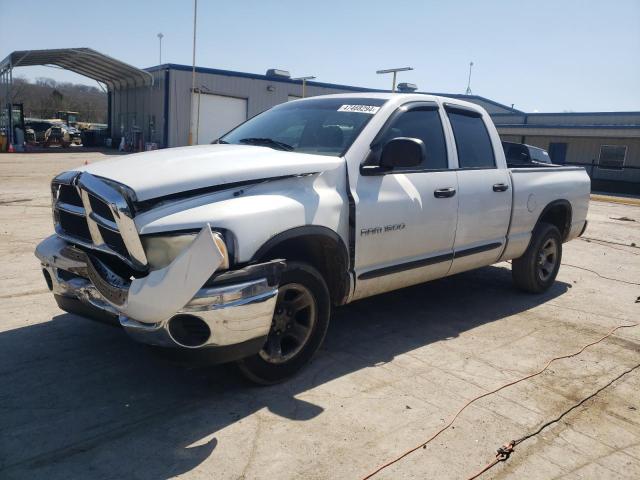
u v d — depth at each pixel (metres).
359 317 5.35
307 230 3.69
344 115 4.58
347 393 3.77
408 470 2.98
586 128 27.48
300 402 3.62
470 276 7.11
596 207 17.70
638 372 4.37
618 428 3.53
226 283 3.21
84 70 38.56
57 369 3.93
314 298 3.87
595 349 4.81
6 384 3.68
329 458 3.04
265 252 3.45
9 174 17.50
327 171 3.95
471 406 3.69
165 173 3.36
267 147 4.40
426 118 4.88
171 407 3.49
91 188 3.33
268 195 3.60
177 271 3.02
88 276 3.49
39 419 3.29
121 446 3.05
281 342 3.84
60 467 2.85
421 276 4.81
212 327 3.18
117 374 3.89
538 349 4.75
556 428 3.48
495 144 5.55
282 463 2.97
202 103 32.06
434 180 4.71
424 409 3.61
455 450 3.18
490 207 5.28
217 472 2.87
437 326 5.20
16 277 5.91
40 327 4.63
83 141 41.03
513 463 3.10
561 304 6.10
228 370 3.91
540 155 12.16
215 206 3.35
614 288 6.91
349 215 4.04
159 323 3.16
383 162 4.16
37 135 40.97
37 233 8.12
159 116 32.25
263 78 33.84
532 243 6.09
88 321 4.80
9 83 31.53
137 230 3.16
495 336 5.00
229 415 3.42
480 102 39.41
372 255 4.25
